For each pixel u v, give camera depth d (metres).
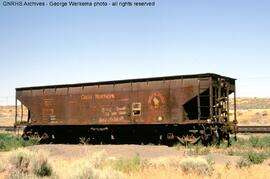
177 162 14.60
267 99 100.38
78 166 11.66
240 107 93.75
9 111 101.12
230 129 26.23
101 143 26.94
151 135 27.69
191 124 25.64
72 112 30.67
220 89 26.12
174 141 26.61
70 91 31.02
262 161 17.12
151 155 20.00
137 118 27.45
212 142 24.59
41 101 32.59
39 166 12.43
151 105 26.97
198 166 13.40
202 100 26.56
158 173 12.72
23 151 12.84
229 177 12.47
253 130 38.16
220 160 17.36
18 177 11.48
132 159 14.94
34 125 32.47
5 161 13.91
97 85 29.66
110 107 28.73
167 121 26.22
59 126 31.77
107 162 14.55
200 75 25.39
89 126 30.16
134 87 27.83
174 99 26.16
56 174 12.40
